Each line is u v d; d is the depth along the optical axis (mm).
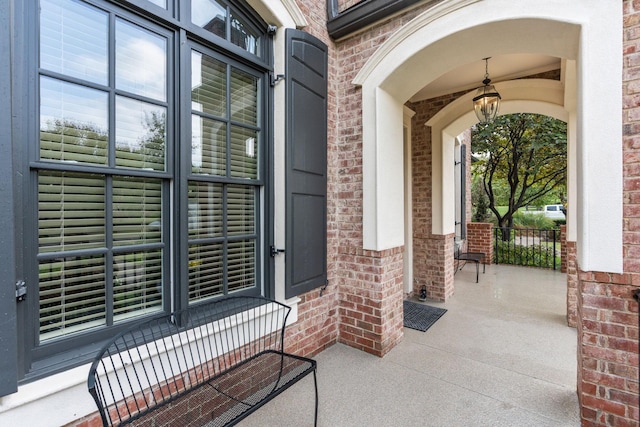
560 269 7020
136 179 1900
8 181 1330
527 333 3613
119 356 1607
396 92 3252
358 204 3205
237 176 2479
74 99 1646
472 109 4668
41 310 1551
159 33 1965
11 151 1346
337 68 3375
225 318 2244
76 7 1657
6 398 1343
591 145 1972
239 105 2494
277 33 2697
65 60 1620
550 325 3855
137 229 1906
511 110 4602
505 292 5355
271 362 2432
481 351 3176
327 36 3260
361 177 3178
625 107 1883
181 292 2020
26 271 1490
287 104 2607
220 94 2346
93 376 1372
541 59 3855
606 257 1942
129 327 1827
